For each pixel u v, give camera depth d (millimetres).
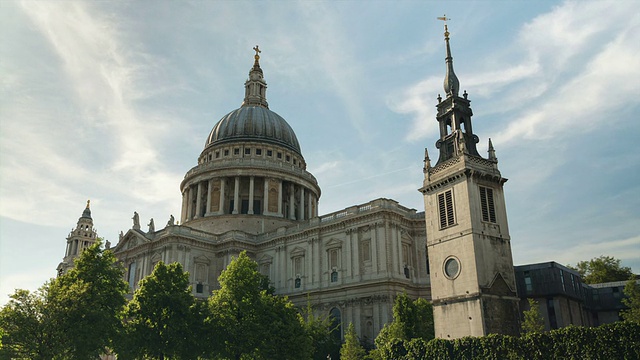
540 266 62469
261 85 145500
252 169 117000
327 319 76875
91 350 49094
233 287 60812
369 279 80438
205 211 120188
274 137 128500
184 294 58969
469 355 46188
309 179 124250
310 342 62438
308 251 91750
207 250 101125
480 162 55750
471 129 59781
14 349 47094
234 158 120625
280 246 96812
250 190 115688
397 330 58719
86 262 55500
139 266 101250
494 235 53188
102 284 54812
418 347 50688
